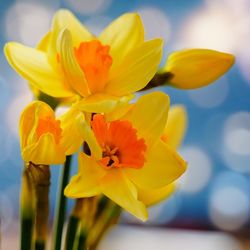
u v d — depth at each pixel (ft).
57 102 1.09
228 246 3.41
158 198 1.15
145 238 3.41
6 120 3.90
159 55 1.05
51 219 3.41
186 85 1.11
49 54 1.07
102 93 1.05
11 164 3.93
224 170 4.03
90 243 1.11
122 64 1.07
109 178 1.04
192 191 3.98
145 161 1.05
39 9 3.91
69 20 1.13
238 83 3.99
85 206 1.08
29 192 1.07
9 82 3.89
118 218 1.13
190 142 4.04
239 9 3.91
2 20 3.90
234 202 3.98
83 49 1.06
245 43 3.93
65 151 1.01
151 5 3.95
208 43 3.97
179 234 3.59
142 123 1.06
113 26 1.13
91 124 1.03
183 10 3.96
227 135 4.03
